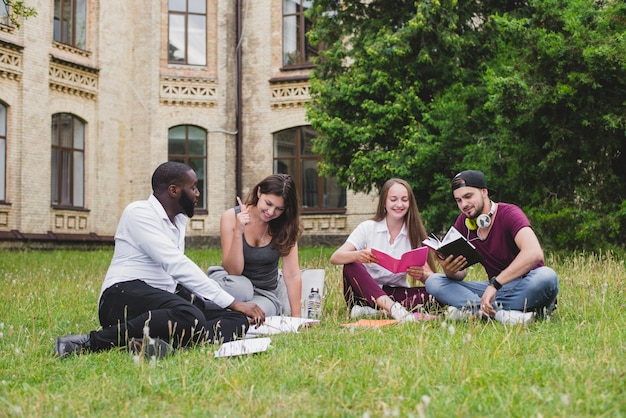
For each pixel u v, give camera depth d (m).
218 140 24.31
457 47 15.41
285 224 6.10
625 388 3.27
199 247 23.95
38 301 7.46
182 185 5.04
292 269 6.16
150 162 23.69
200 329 4.78
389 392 3.36
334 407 3.16
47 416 3.18
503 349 4.23
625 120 11.81
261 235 6.11
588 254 11.87
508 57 14.97
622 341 4.41
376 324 5.53
